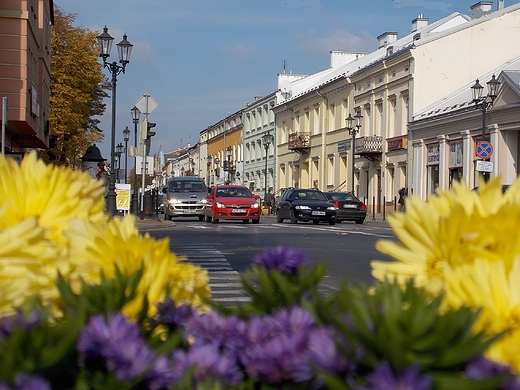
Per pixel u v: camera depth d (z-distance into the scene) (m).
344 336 1.14
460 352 1.09
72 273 1.62
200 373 1.21
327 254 13.66
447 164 36.62
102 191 2.22
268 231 23.44
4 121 16.83
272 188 70.25
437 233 1.61
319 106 57.03
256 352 1.23
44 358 1.10
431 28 48.53
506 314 1.34
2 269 1.54
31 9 27.52
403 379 0.99
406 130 41.75
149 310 1.55
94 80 47.28
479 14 45.16
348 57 67.44
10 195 1.94
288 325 1.32
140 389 1.17
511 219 1.58
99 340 1.15
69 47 46.69
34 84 28.39
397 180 42.84
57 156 46.62
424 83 40.69
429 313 1.13
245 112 81.88
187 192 34.91
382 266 1.66
